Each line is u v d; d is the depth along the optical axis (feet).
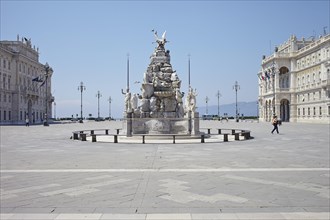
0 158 49.34
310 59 254.88
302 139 85.81
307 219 20.68
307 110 260.62
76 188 29.25
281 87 312.50
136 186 29.89
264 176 34.47
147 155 52.37
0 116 259.80
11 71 282.77
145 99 101.45
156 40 109.19
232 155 52.08
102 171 37.65
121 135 92.38
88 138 92.53
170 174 35.65
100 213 22.17
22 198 26.09
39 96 343.67
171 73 106.42
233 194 26.96
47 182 31.86
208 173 36.17
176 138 84.79
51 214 22.03
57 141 82.43
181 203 24.40
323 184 30.66
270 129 144.36
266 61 309.83
